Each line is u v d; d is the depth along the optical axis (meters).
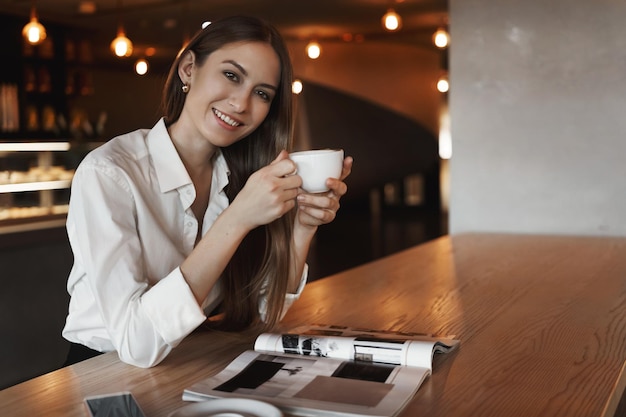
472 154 2.83
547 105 2.67
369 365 1.01
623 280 1.71
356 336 1.12
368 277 1.81
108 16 6.85
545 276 1.78
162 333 1.05
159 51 8.92
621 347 1.13
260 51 1.19
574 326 1.28
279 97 1.36
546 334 1.22
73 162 4.84
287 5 6.46
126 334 1.05
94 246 1.11
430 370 1.00
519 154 2.74
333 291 1.64
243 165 1.44
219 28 1.20
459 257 2.12
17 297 3.49
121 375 1.04
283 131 1.40
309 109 9.72
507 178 2.77
